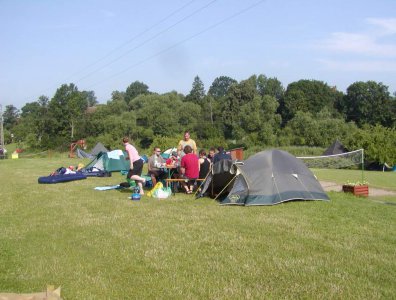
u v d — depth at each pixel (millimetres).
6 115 118875
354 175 25781
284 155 12648
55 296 5191
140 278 6227
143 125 68938
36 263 6984
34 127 79438
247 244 7758
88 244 8031
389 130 40125
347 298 5320
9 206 12453
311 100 87312
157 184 13828
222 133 74125
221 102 91125
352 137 40031
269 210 10805
